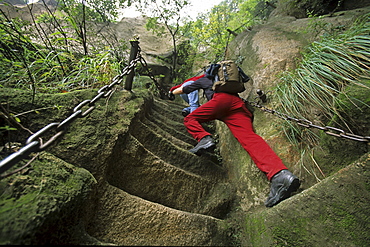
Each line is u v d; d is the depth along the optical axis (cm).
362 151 177
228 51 446
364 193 134
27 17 396
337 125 193
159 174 184
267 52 328
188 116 249
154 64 517
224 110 238
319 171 189
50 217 92
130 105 212
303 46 311
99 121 170
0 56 195
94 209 130
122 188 165
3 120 134
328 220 139
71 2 337
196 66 568
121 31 605
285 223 152
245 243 170
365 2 384
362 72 213
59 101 167
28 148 81
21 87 195
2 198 90
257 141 209
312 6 438
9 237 77
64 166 125
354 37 234
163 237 138
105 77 252
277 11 517
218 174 239
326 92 219
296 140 211
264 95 260
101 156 149
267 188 200
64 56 256
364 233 127
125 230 131
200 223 160
